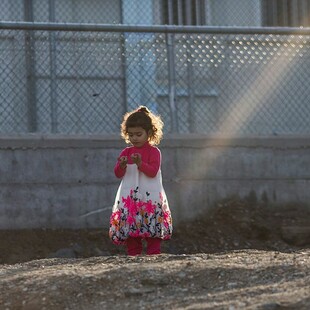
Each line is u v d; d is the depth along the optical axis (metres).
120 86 22.56
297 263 11.94
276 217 22.72
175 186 22.45
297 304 9.83
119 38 22.59
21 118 21.94
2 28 21.34
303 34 23.42
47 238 21.12
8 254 20.33
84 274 11.77
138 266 12.00
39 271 12.45
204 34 23.00
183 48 22.88
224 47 23.27
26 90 22.03
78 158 21.89
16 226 21.39
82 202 21.86
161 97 22.69
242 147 23.06
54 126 22.02
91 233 21.48
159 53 22.75
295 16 29.80
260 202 23.08
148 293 11.04
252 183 23.08
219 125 23.11
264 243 21.77
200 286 11.20
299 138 23.53
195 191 22.62
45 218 21.59
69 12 27.69
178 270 11.71
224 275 11.52
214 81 23.12
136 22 28.33
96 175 21.97
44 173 21.67
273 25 29.53
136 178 15.39
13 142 21.53
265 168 23.22
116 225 15.44
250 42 23.44
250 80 23.42
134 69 22.64
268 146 23.27
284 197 23.31
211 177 22.77
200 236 21.80
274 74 23.59
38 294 11.27
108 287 11.32
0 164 21.44
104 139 22.06
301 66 23.75
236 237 21.83
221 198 22.81
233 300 10.34
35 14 27.34
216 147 22.88
